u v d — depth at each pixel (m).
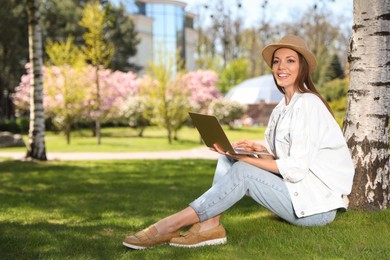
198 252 3.25
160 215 5.12
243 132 28.48
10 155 15.25
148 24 49.50
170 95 21.17
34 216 5.21
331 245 3.24
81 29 36.84
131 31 40.53
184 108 21.42
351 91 4.18
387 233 3.47
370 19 4.05
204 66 49.25
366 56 4.07
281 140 3.44
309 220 3.42
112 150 17.53
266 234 3.52
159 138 24.33
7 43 33.97
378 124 4.06
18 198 6.42
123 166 11.19
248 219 4.18
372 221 3.74
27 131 31.58
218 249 3.31
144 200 6.20
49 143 21.00
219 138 3.27
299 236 3.36
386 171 4.08
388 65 4.06
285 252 3.20
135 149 17.98
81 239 3.89
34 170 10.17
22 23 33.38
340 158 3.41
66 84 20.59
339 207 3.39
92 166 11.13
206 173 9.58
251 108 37.75
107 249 3.55
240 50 49.78
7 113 38.28
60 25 37.41
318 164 3.38
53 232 4.15
